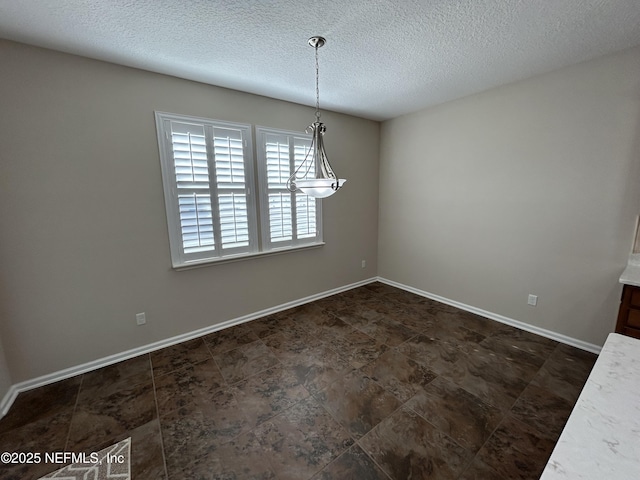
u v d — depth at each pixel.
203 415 1.83
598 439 0.62
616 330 1.91
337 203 3.83
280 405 1.91
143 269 2.48
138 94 2.31
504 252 2.96
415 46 2.01
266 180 3.10
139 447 1.60
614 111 2.18
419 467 1.46
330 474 1.43
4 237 1.94
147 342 2.57
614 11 1.63
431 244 3.68
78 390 2.07
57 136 2.04
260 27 1.76
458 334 2.81
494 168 2.94
